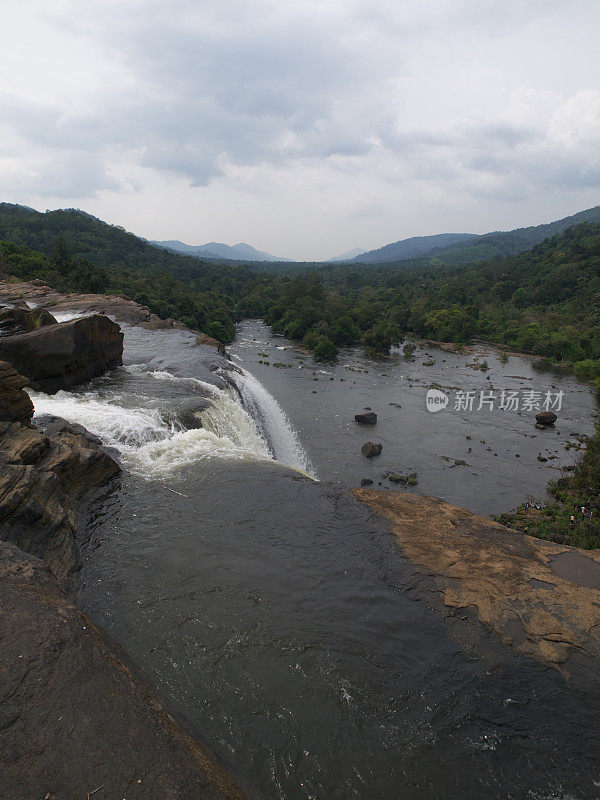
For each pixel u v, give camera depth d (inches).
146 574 360.8
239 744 241.0
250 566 383.6
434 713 270.7
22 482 349.7
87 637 243.0
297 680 283.9
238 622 323.6
